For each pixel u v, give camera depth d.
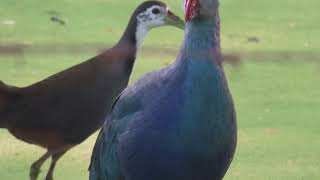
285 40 23.30
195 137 8.51
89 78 12.71
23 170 14.01
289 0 28.55
